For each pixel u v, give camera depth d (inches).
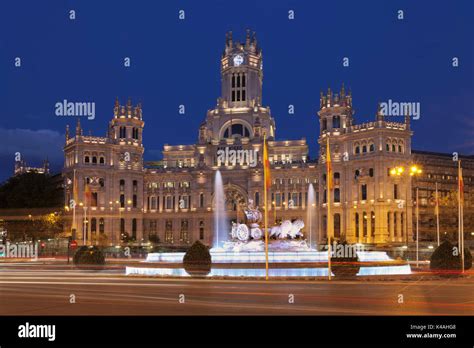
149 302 1550.2
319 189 7308.1
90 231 7288.4
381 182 6599.4
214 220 7839.6
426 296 1731.1
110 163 7711.6
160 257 3585.1
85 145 7564.0
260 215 3447.3
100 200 7554.1
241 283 2240.4
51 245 6378.0
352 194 6899.6
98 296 1713.8
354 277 2522.1
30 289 1963.6
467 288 2020.2
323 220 7175.2
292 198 7691.9
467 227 6565.0
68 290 1921.8
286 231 3336.6
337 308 1430.9
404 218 6604.3
